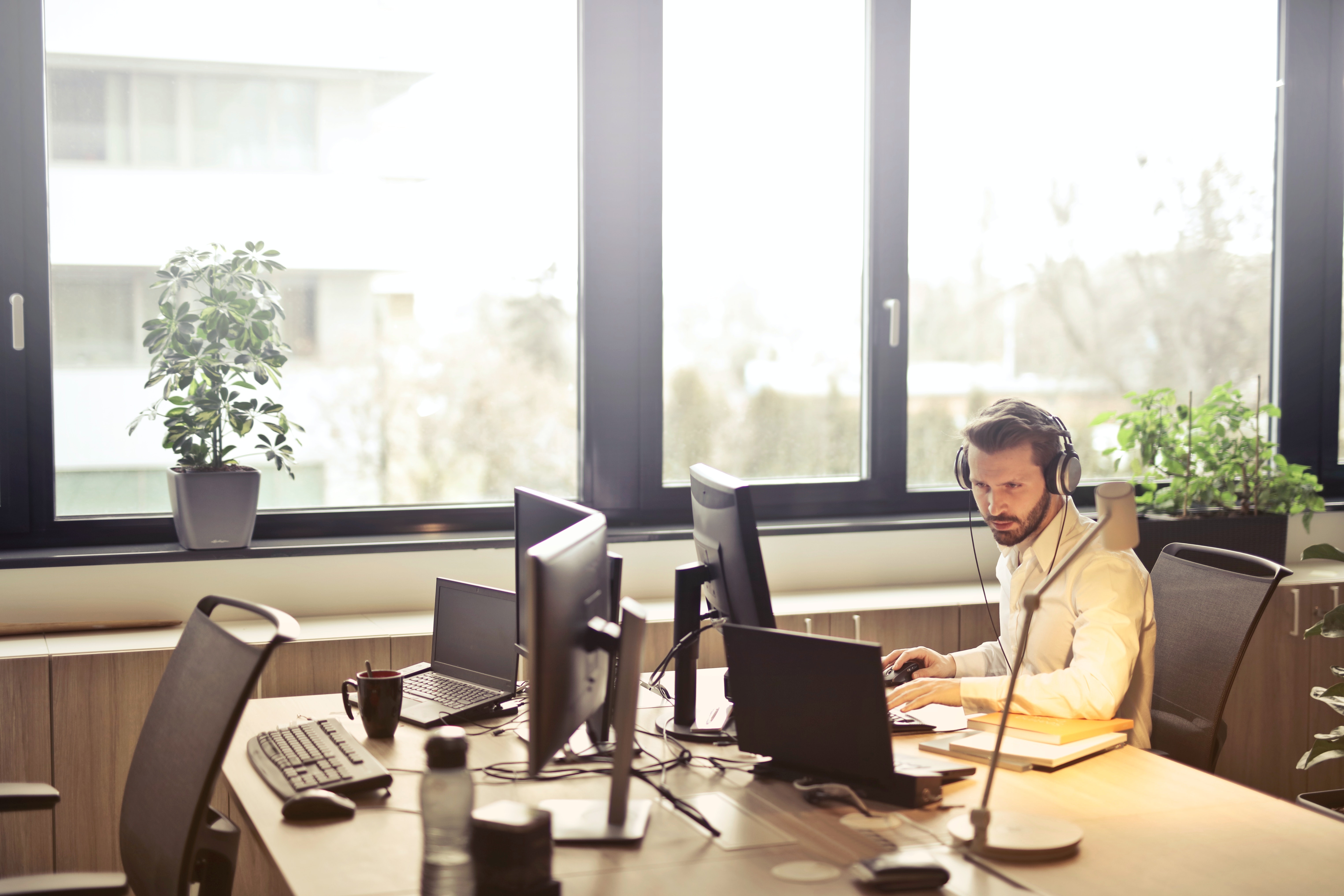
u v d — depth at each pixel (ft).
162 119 9.12
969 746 5.47
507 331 9.99
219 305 8.46
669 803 4.92
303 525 9.43
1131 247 11.55
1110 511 4.44
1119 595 6.22
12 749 7.25
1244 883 4.03
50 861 7.36
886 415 10.91
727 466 10.65
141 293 9.11
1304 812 4.78
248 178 9.34
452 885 3.86
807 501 10.76
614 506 10.25
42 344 8.83
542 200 10.02
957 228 11.07
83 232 8.96
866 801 4.89
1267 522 10.34
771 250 10.65
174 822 4.55
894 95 10.75
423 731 6.05
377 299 9.65
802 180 10.71
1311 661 9.91
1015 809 4.81
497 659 6.57
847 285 10.89
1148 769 5.35
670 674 8.02
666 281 10.37
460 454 9.93
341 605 8.98
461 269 9.84
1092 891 3.96
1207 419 10.70
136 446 9.16
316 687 7.93
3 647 7.57
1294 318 11.87
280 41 9.36
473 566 9.30
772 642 5.01
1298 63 11.72
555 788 5.10
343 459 9.63
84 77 8.93
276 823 4.66
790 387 10.78
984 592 9.36
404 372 9.74
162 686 5.24
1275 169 11.89
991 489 6.56
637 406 10.27
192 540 8.57
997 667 7.14
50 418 8.87
